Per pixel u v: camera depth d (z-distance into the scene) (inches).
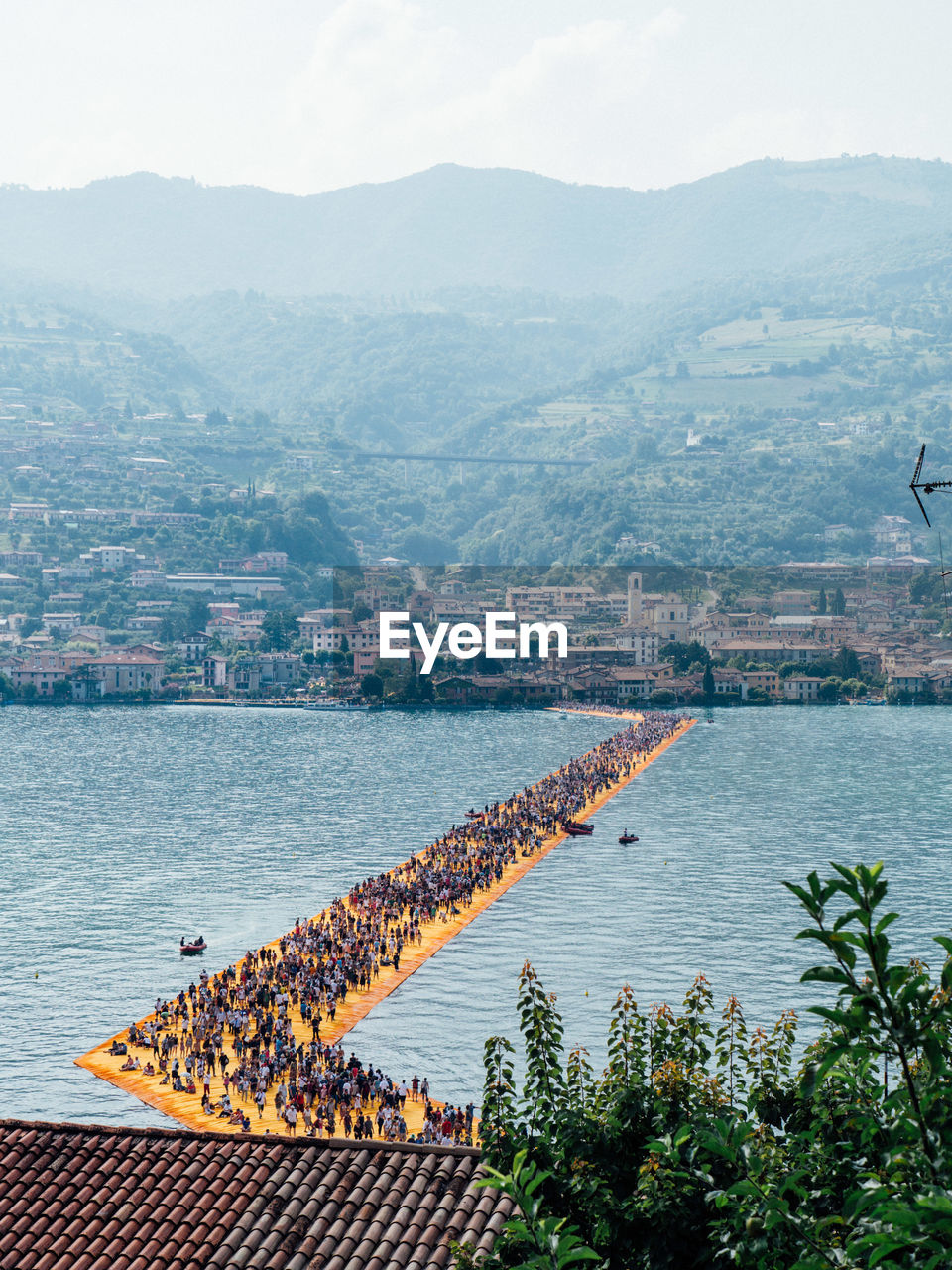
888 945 919.7
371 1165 1435.8
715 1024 4101.9
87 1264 1328.7
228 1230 1354.6
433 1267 1282.0
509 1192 1064.2
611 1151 1371.8
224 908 5979.3
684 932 5418.3
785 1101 1540.4
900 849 7367.1
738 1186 1056.2
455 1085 3710.6
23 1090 3673.7
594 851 7278.5
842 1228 1091.3
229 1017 4133.9
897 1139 1011.3
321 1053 3863.2
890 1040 983.6
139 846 7588.6
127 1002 4552.2
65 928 5615.2
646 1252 1237.7
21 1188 1438.2
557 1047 1542.8
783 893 6186.0
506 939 5295.3
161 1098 3582.7
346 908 5748.0
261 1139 1483.8
